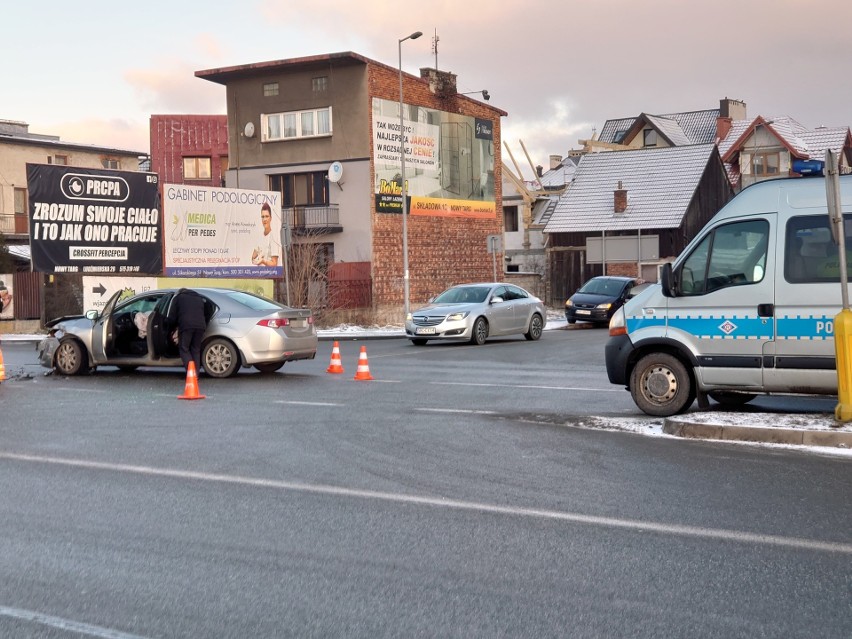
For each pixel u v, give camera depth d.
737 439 10.32
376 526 6.96
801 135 64.94
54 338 18.28
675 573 5.79
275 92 45.78
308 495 7.97
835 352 10.41
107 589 5.58
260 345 17.44
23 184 58.91
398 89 45.31
